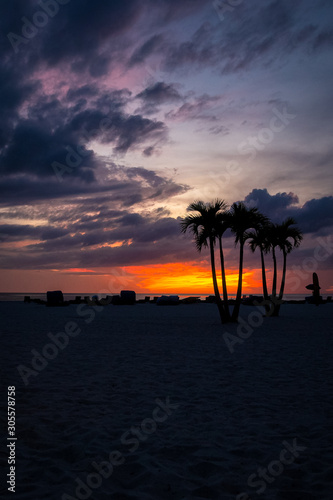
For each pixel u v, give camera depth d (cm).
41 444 450
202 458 413
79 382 748
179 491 346
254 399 634
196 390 691
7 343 1262
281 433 485
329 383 741
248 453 425
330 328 1850
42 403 611
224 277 2155
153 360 986
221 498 335
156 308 3856
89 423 521
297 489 350
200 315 2816
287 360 989
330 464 397
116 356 1045
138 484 360
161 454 424
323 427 504
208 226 2116
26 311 3130
